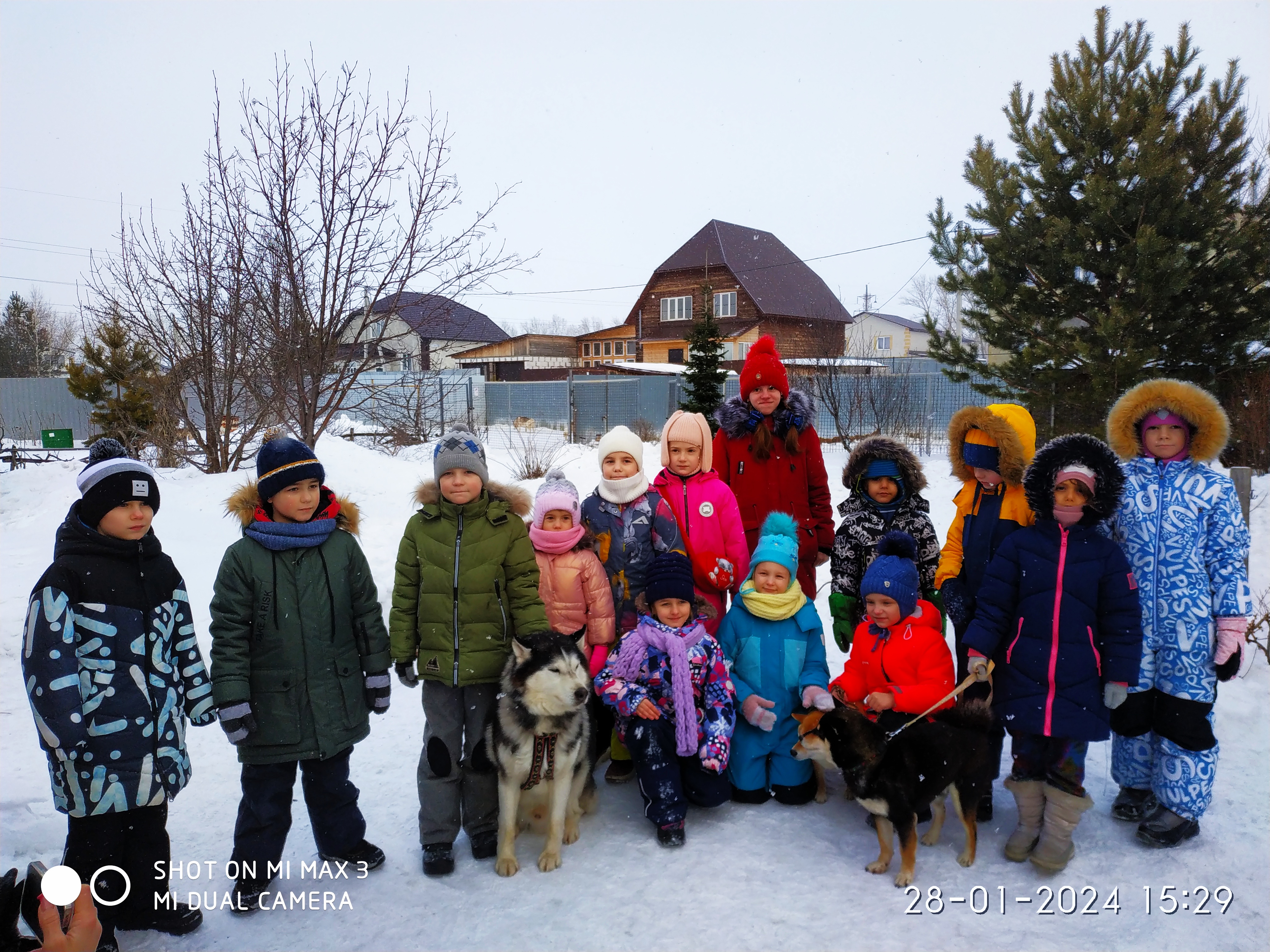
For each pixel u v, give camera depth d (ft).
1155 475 11.88
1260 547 24.81
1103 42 36.09
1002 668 11.43
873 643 12.88
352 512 11.35
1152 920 9.61
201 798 13.25
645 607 13.08
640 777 11.92
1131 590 10.80
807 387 64.08
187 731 15.70
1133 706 11.55
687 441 14.47
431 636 11.37
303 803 13.29
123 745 9.09
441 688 11.41
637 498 14.10
